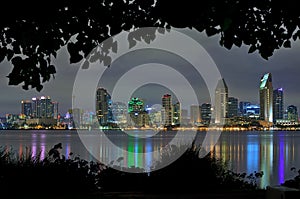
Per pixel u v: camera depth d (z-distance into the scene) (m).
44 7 4.54
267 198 6.62
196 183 9.18
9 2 4.38
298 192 6.18
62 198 8.03
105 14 5.43
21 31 5.21
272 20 4.67
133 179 9.28
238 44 5.20
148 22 5.43
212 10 3.43
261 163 32.34
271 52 5.35
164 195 8.52
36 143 64.19
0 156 9.54
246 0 4.01
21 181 8.73
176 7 3.50
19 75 5.43
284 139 111.62
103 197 8.20
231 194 8.65
